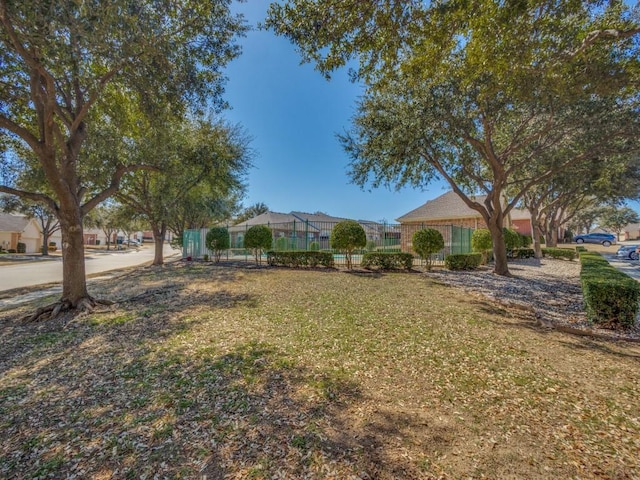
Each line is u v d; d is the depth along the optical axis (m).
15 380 3.82
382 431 2.53
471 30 4.24
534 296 7.76
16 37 4.39
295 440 2.43
